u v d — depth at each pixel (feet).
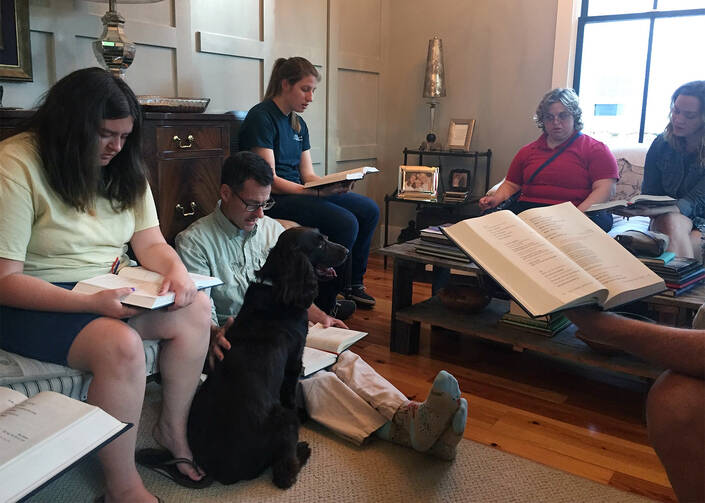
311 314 7.29
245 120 9.73
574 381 7.70
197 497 5.08
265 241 7.26
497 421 6.64
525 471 5.61
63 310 4.43
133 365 4.37
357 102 14.03
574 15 12.38
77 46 8.30
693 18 11.45
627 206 8.00
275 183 9.66
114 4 7.71
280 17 11.57
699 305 6.27
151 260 5.26
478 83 13.62
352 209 10.28
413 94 14.56
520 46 12.95
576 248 4.04
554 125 9.55
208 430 4.97
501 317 8.05
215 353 5.22
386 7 14.40
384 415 5.95
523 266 3.75
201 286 4.97
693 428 3.54
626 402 7.16
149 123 7.50
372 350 8.64
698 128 8.68
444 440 5.57
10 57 7.39
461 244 4.03
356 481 5.39
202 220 6.78
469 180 13.48
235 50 10.66
